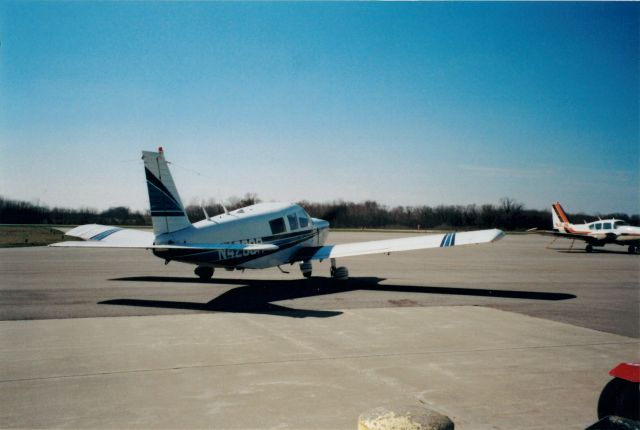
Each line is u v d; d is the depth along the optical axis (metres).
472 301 11.45
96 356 6.50
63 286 13.36
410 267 20.36
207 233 12.27
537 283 14.96
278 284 14.20
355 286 13.91
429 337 7.79
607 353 6.95
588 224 31.23
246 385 5.42
